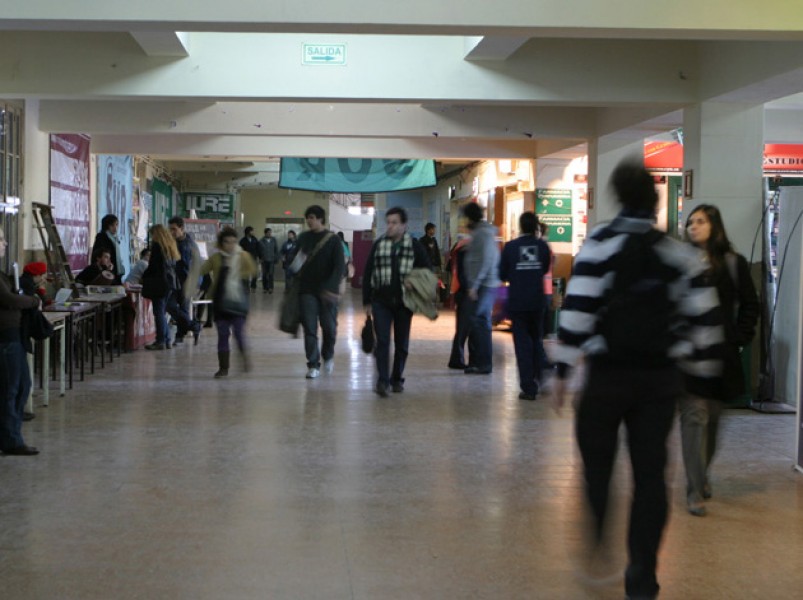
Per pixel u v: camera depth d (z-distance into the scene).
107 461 6.50
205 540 4.86
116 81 9.74
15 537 4.86
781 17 7.20
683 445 5.45
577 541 4.89
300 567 4.48
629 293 3.92
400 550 4.74
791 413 8.70
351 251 37.84
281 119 13.19
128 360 11.90
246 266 10.62
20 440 6.68
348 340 14.58
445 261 24.38
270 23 7.01
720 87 9.37
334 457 6.69
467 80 9.95
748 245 9.77
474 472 6.32
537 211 16.72
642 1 7.16
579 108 13.21
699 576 4.46
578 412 4.05
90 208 15.90
